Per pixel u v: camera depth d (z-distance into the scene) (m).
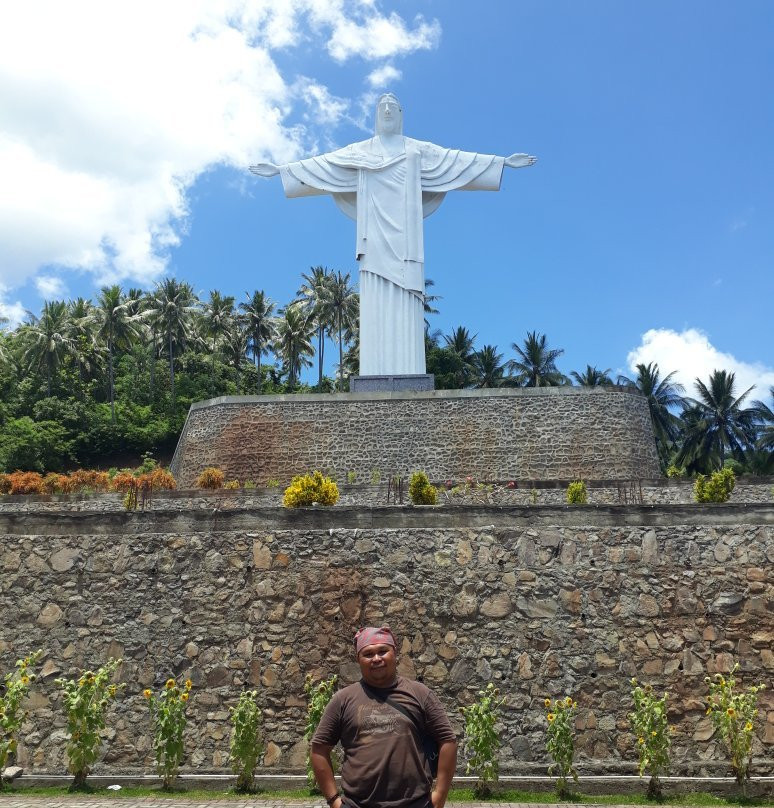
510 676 11.12
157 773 11.03
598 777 10.40
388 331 30.28
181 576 11.93
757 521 11.43
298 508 12.05
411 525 11.85
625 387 26.67
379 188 31.22
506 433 26.42
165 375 69.88
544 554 11.56
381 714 5.43
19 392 61.97
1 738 10.90
